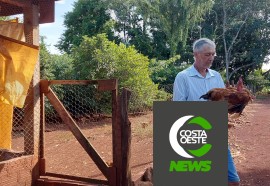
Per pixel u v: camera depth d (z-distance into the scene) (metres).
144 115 16.31
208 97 3.62
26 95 4.96
